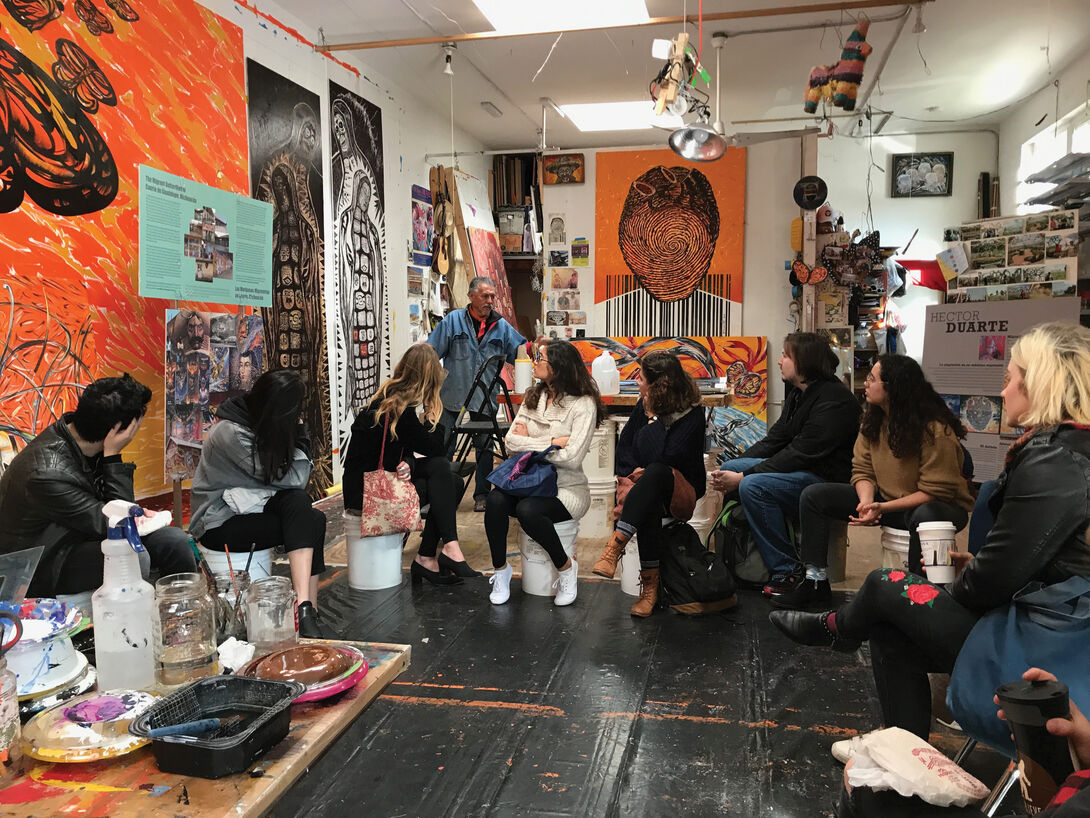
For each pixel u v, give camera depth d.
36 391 3.00
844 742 2.29
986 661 1.68
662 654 3.07
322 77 5.59
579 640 3.22
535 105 7.51
